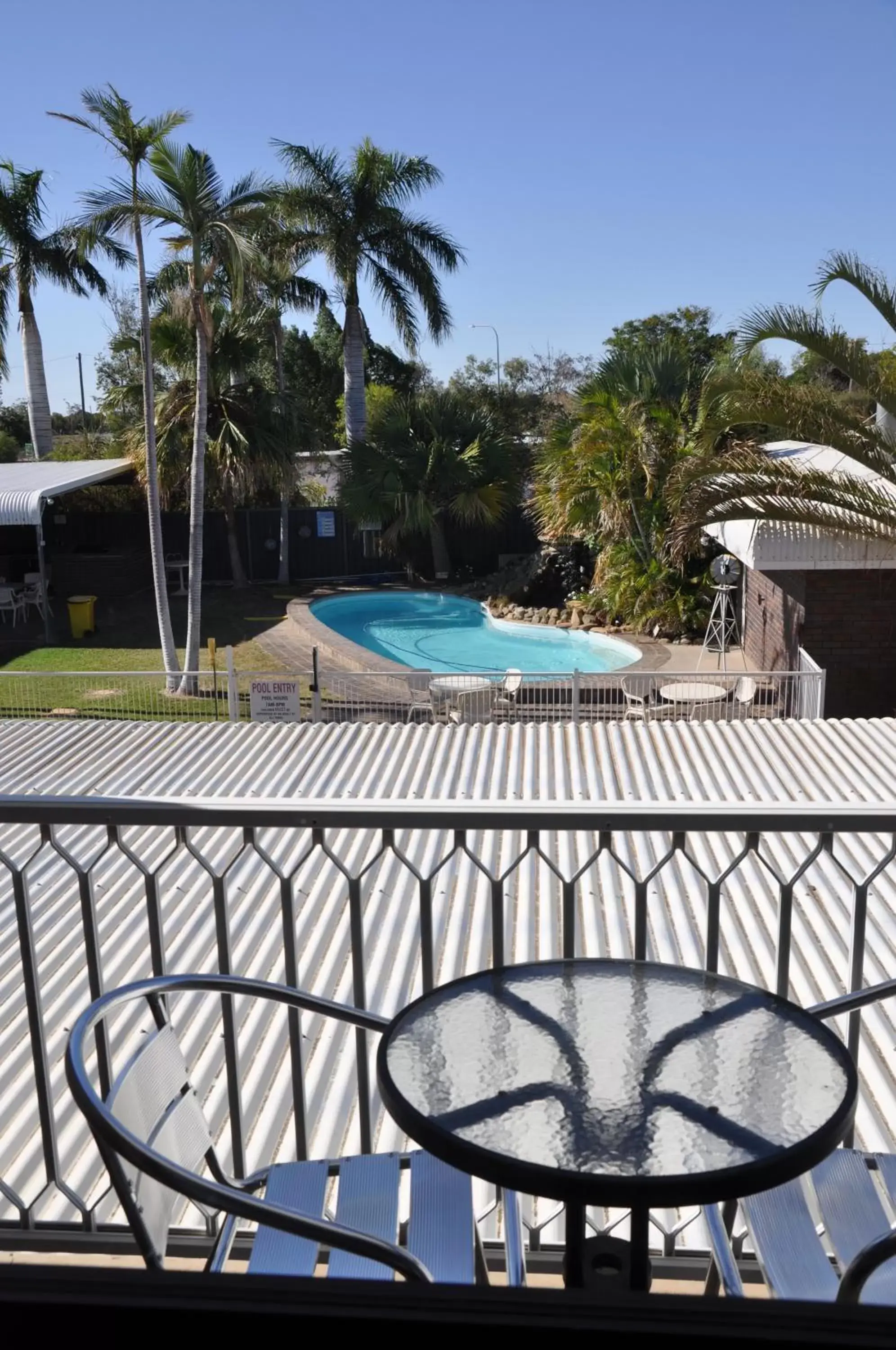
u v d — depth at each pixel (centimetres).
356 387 3272
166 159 1827
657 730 1041
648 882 259
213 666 1766
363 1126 283
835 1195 212
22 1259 281
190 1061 433
